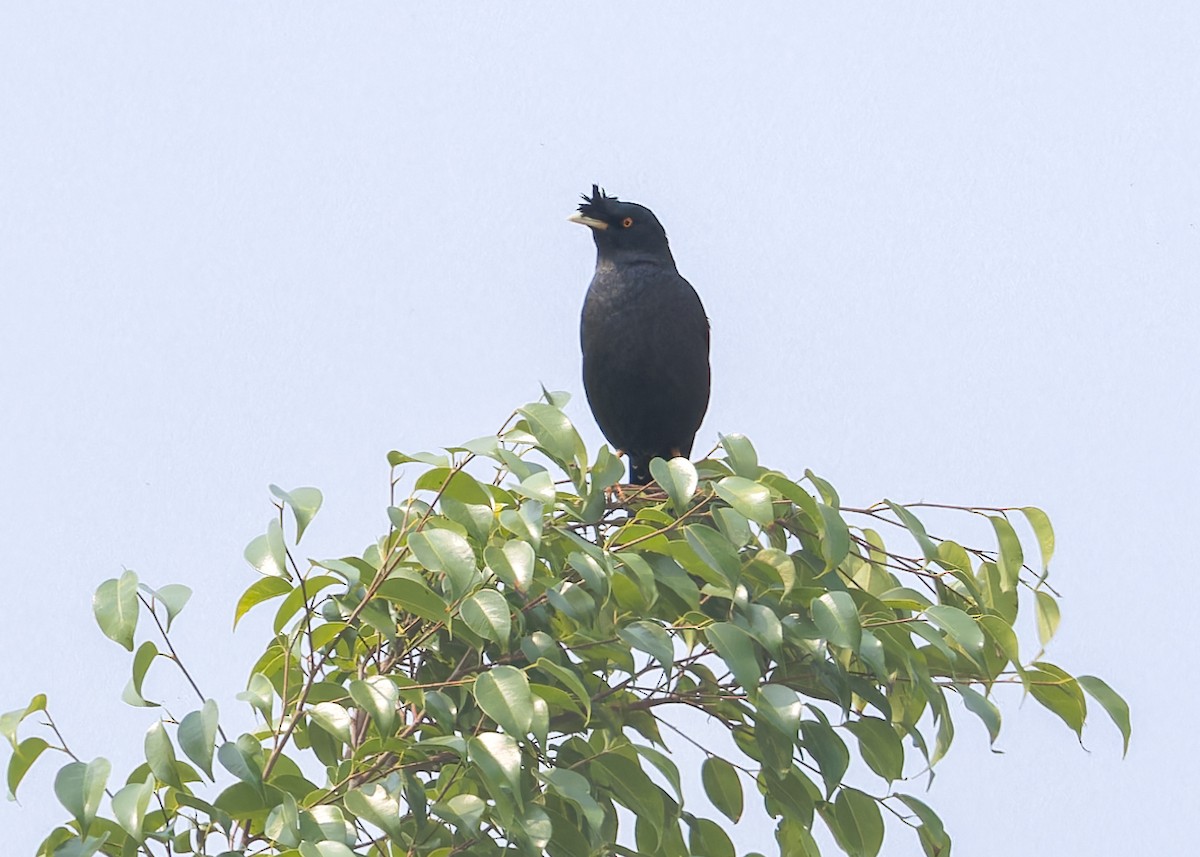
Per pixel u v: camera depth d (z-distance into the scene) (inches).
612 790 312.3
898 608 322.3
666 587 309.7
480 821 284.0
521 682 265.6
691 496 298.7
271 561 288.5
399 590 286.7
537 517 281.1
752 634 294.7
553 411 297.3
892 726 326.3
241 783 273.3
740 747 332.8
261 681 285.7
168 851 277.0
